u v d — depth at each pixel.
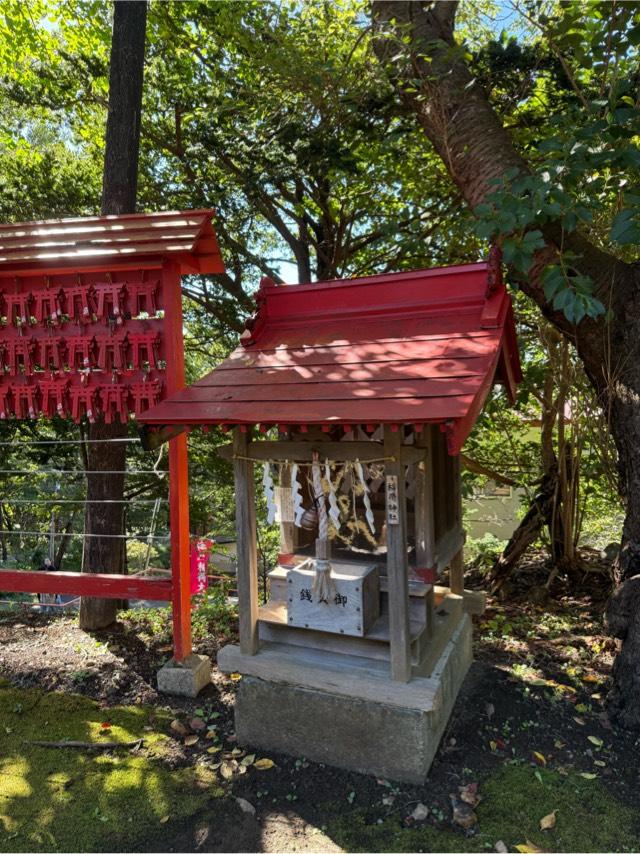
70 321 3.79
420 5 4.55
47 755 3.02
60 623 4.76
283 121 5.70
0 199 7.17
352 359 2.85
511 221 2.96
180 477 3.65
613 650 3.93
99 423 4.51
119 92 4.38
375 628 2.82
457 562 3.78
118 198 4.40
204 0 6.56
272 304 3.43
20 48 7.91
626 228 2.78
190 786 2.77
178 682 3.58
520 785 2.66
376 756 2.75
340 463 2.74
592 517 6.98
